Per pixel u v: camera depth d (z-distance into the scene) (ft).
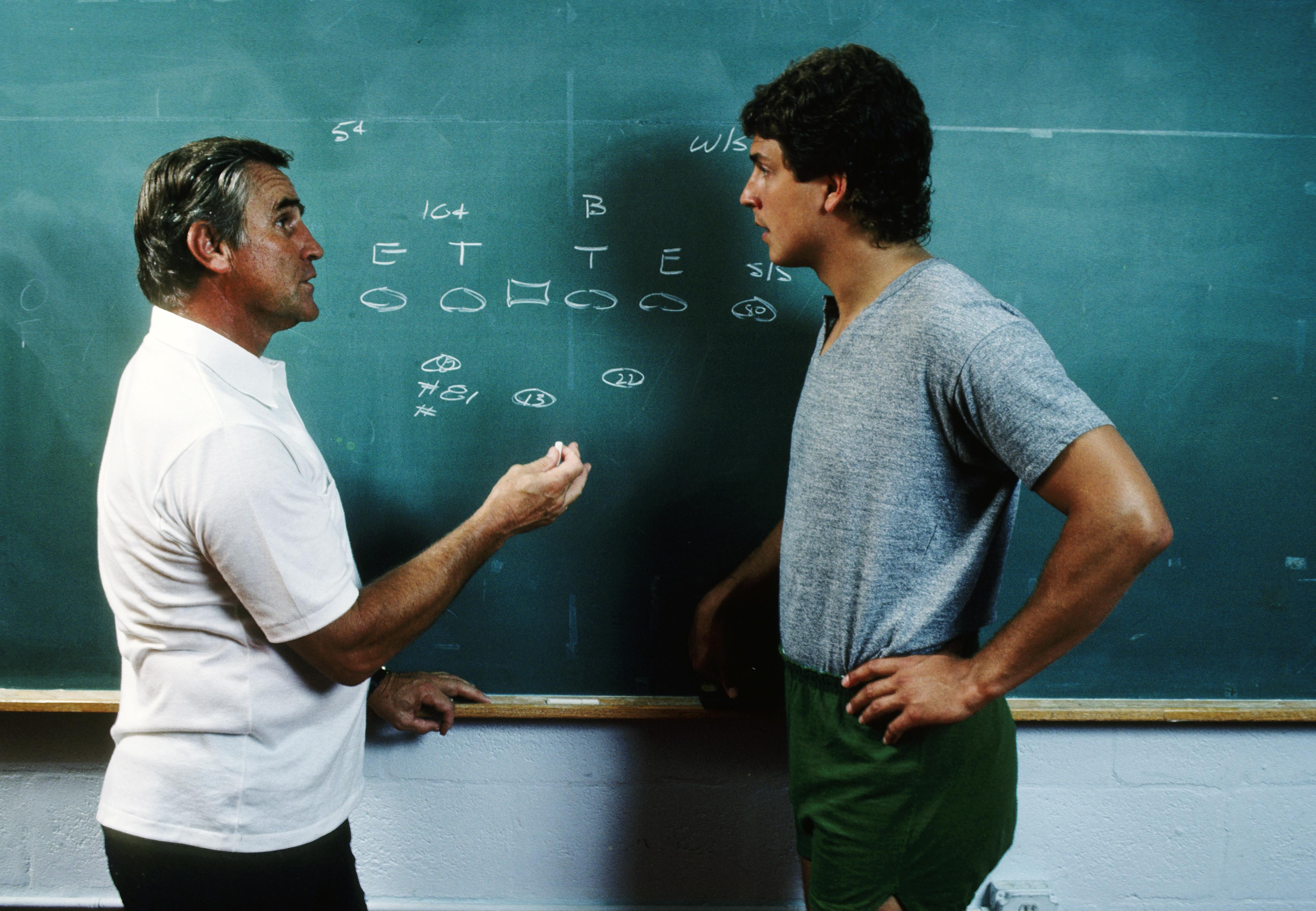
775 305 4.19
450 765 4.63
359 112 4.05
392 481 4.31
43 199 4.07
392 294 4.17
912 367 2.83
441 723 4.31
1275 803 4.59
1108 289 4.17
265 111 4.04
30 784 4.57
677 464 4.31
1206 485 4.29
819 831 3.34
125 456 2.90
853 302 3.17
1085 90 4.05
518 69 4.03
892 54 4.03
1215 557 4.34
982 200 4.11
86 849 4.65
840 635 3.14
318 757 3.21
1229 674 4.42
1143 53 4.03
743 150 4.08
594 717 4.41
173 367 2.90
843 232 3.08
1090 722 4.55
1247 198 4.11
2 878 4.67
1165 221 4.12
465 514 4.34
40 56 3.99
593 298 4.18
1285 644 4.39
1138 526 2.51
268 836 3.09
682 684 4.46
